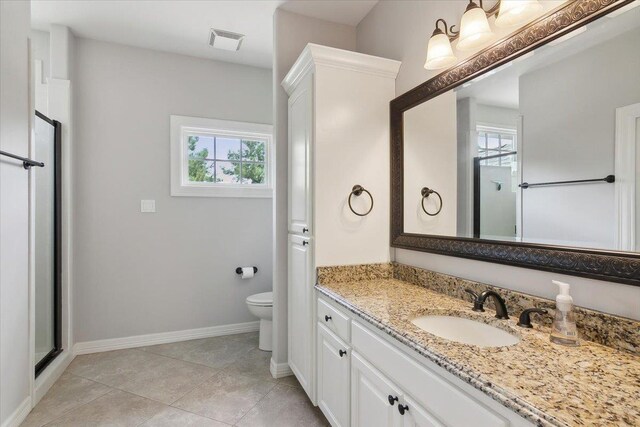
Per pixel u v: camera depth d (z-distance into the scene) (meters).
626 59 0.95
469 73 1.49
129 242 2.88
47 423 1.81
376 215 2.00
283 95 2.37
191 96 3.08
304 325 2.01
